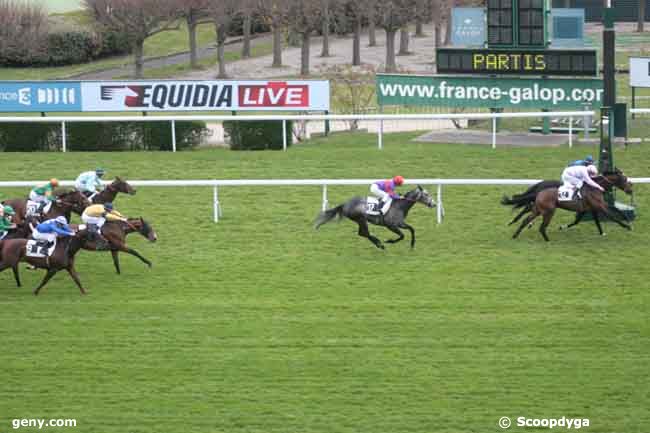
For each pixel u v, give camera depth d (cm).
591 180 2441
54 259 2166
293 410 1644
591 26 7294
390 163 3153
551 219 2694
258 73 6116
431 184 2827
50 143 3484
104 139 3475
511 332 1939
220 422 1609
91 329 1989
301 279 2253
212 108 3641
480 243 2489
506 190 2881
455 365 1798
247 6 6144
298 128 3959
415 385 1723
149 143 3475
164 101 3656
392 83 3703
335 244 2505
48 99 3678
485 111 4091
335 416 1622
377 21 6081
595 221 2509
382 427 1585
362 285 2206
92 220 2258
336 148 3406
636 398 1666
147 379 1766
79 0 7931
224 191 2933
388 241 2423
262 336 1939
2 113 3791
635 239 2503
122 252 2486
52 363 1834
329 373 1773
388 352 1858
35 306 2122
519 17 3509
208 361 1831
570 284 2188
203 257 2422
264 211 2759
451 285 2197
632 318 1994
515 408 1639
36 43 6412
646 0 7850
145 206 2817
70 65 6575
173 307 2098
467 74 3600
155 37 7406
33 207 2408
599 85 3450
